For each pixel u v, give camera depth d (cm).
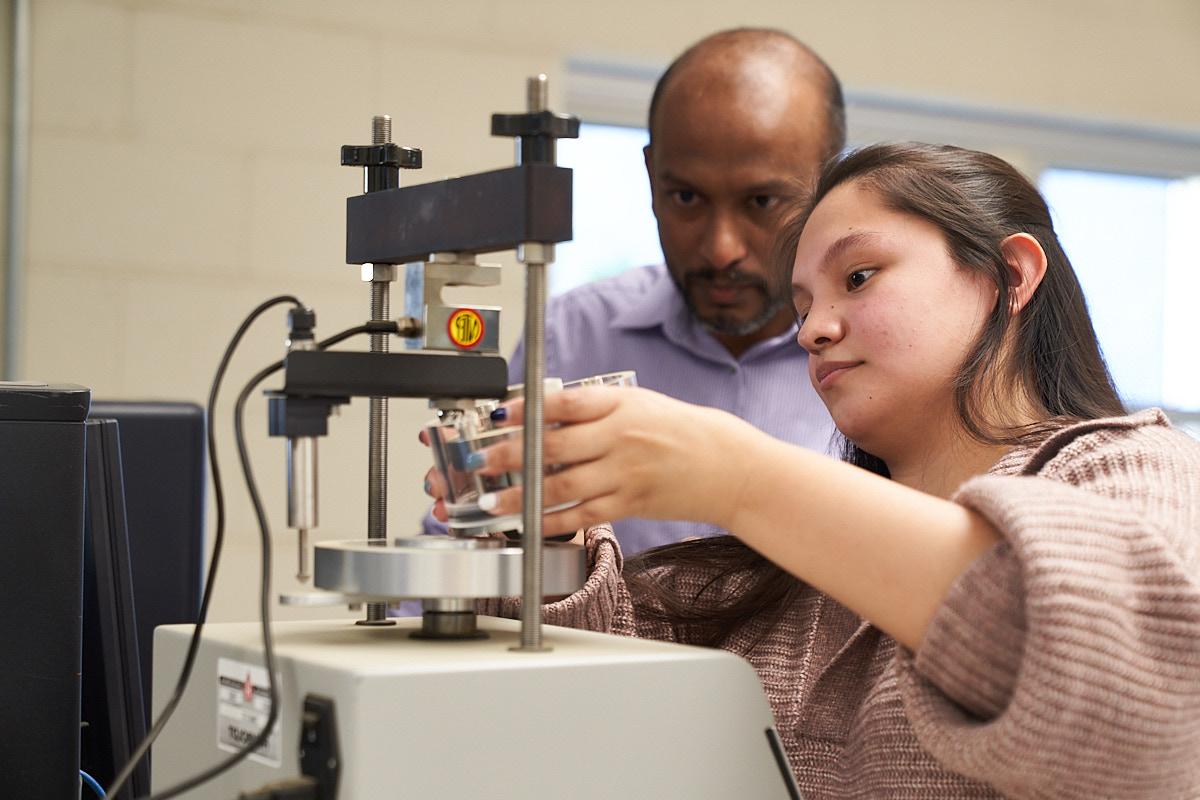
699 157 170
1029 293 95
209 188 272
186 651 76
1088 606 64
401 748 61
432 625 74
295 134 278
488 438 72
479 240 71
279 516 270
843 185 96
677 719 67
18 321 260
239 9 273
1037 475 82
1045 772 65
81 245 264
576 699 65
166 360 270
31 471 87
